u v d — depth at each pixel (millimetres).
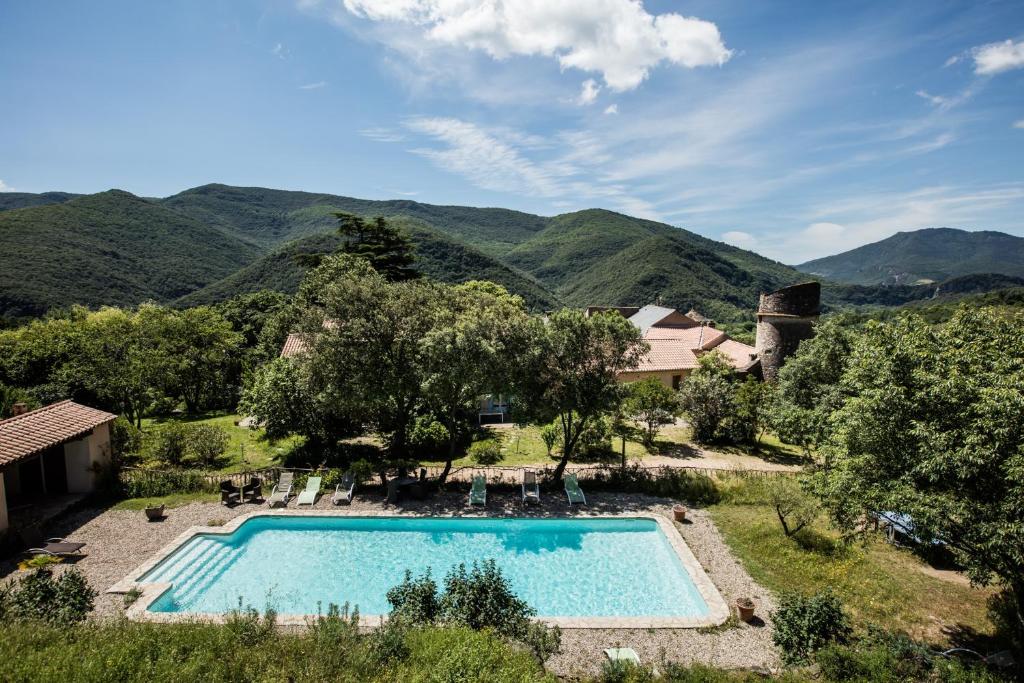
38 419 18359
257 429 28875
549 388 20625
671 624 12500
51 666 8117
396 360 21125
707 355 35188
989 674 9672
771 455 26578
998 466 9453
